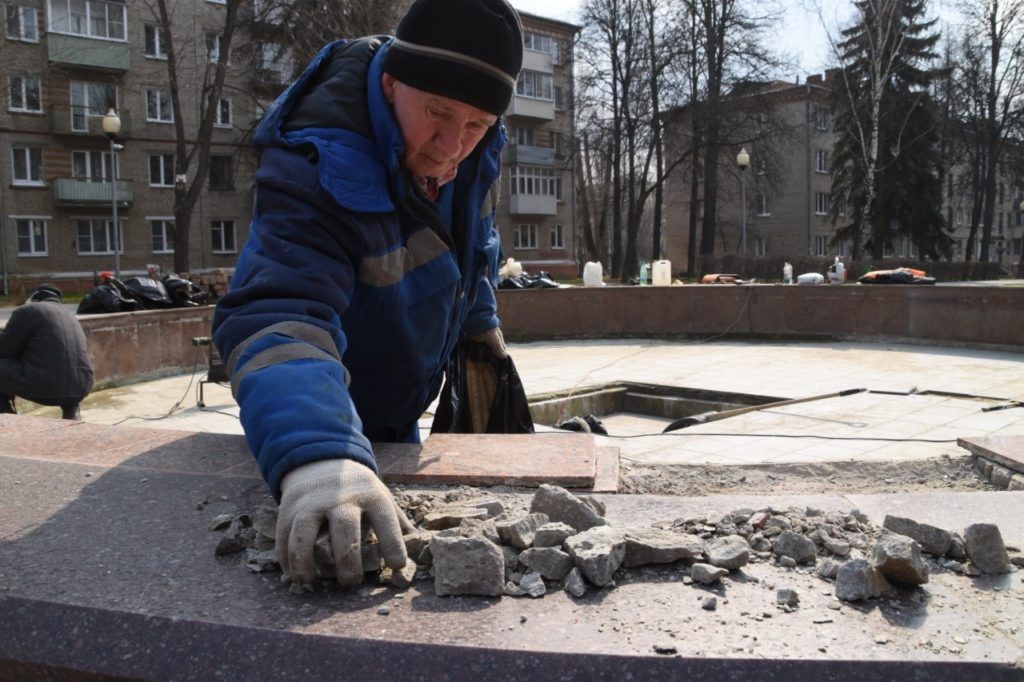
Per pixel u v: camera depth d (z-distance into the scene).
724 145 35.38
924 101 38.34
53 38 32.84
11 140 33.00
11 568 1.59
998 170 50.78
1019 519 1.96
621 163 40.84
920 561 1.47
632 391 9.48
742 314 14.38
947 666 1.19
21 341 6.37
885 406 7.34
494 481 2.35
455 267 2.45
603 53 36.09
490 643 1.26
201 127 26.03
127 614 1.39
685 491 3.21
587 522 1.78
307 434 1.55
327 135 2.08
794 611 1.38
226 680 1.27
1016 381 8.84
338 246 2.01
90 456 2.51
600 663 1.20
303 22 25.83
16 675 1.39
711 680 1.17
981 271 40.81
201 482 2.21
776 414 7.05
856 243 32.12
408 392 2.71
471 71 1.97
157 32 35.22
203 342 8.36
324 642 1.28
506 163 46.19
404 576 1.49
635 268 36.97
